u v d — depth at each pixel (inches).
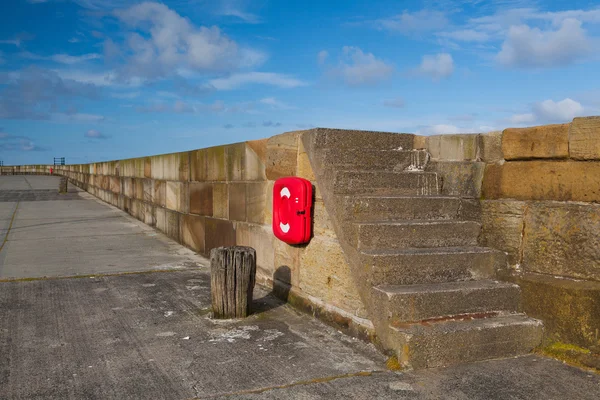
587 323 142.2
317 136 194.7
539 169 161.9
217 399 122.3
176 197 397.7
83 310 200.7
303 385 130.2
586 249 147.6
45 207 674.8
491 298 157.3
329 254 187.0
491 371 137.7
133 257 323.9
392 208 178.2
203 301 217.6
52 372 138.6
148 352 154.9
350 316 173.3
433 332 140.9
